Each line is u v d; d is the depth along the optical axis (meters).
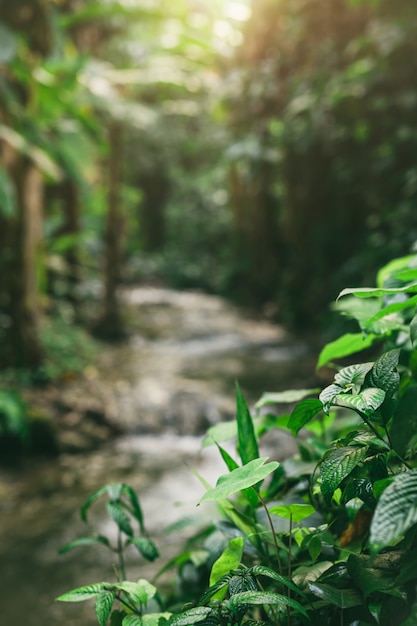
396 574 0.96
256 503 1.23
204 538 1.76
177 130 14.34
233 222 17.05
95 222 14.38
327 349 1.43
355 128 8.59
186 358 9.65
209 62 10.77
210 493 0.98
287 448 5.10
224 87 10.92
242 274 16.91
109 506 1.47
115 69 9.72
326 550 1.23
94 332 11.19
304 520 1.29
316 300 11.41
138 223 24.19
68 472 5.35
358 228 10.21
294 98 9.66
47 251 10.34
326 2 9.22
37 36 7.30
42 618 3.00
